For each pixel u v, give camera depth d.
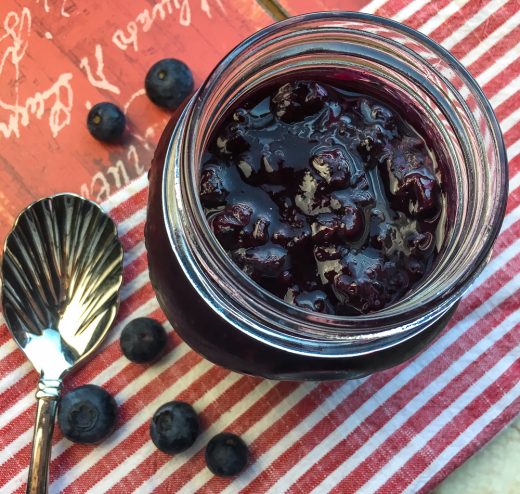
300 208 0.16
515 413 0.21
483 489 0.22
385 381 0.22
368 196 0.16
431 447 0.21
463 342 0.22
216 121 0.16
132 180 0.22
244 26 0.23
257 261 0.15
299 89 0.16
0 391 0.21
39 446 0.20
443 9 0.23
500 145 0.15
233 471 0.20
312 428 0.21
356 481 0.21
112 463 0.21
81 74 0.23
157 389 0.21
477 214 0.15
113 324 0.21
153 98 0.22
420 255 0.16
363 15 0.16
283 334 0.15
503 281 0.22
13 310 0.21
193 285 0.16
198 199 0.14
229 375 0.21
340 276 0.15
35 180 0.22
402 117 0.17
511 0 0.23
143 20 0.23
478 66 0.23
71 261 0.21
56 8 0.23
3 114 0.22
